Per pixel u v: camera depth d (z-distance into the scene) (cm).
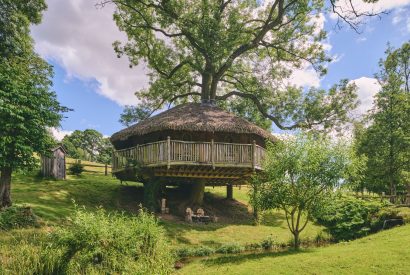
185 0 2869
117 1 3025
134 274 1172
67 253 1153
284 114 3319
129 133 2402
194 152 2180
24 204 1812
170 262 1404
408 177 3086
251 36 3228
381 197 2505
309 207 1619
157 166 2208
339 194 1623
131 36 3375
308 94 3222
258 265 1321
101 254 1200
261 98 3362
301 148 1591
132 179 2623
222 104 3619
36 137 1727
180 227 2142
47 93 1811
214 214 2517
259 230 2225
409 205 2203
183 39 3338
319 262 1273
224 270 1299
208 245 1886
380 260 1221
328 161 1584
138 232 1361
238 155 2248
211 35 2670
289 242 1942
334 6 2808
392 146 2986
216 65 2942
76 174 3011
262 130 2452
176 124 2255
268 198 1628
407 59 3297
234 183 2869
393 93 3072
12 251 1180
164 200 2384
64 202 2156
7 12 2700
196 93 3394
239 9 3117
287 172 1595
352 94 3155
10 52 2686
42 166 2644
